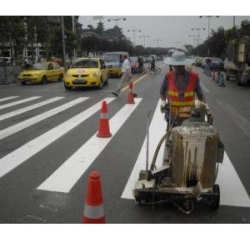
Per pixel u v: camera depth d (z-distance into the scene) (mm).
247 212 5062
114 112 12852
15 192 5750
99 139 8977
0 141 8828
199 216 4938
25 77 25625
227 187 5930
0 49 42969
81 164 7078
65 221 4840
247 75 23688
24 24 36156
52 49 44250
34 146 8359
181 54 5621
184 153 4793
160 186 4945
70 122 11117
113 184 6055
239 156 7633
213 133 4836
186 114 5676
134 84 24734
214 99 16875
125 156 7586
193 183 4930
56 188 5898
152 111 13016
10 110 13555
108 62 33031
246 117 12133
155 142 8656
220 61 40562
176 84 5727
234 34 51094
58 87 23188
